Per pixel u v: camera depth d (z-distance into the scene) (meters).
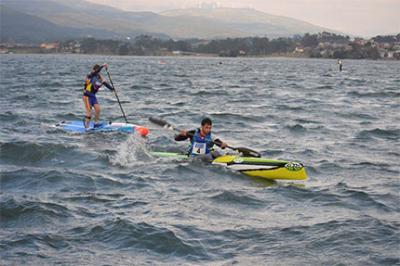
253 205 19.20
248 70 169.75
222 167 24.27
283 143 32.38
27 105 50.66
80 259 14.34
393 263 14.12
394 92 74.88
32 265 13.91
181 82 95.25
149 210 18.27
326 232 16.27
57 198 19.52
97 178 22.41
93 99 34.38
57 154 26.72
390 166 26.19
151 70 154.62
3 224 16.86
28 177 22.39
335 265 14.04
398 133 36.69
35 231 16.22
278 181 23.02
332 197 20.28
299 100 61.06
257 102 57.84
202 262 14.30
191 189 21.12
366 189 21.67
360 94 71.00
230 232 16.28
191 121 41.31
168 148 29.31
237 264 14.16
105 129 33.47
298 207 19.05
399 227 16.80
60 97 59.69
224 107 52.12
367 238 15.80
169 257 14.62
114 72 135.00
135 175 23.17
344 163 26.67
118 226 16.42
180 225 16.80
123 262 14.23
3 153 26.58
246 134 35.50
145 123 40.03
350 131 37.56
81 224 16.80
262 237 15.93
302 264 14.12
